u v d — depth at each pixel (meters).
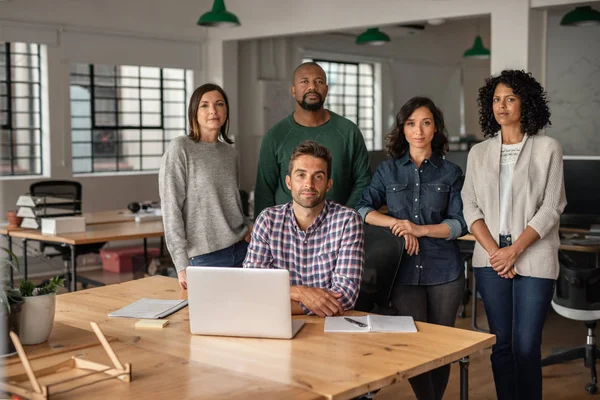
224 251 3.80
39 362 2.26
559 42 7.56
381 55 12.06
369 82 12.26
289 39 10.76
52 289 2.51
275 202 4.18
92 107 9.21
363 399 2.18
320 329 2.66
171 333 2.64
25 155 8.51
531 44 7.29
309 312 2.87
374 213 3.64
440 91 13.12
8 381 2.07
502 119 3.46
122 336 2.60
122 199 9.16
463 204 3.58
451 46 13.22
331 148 4.07
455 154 6.13
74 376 2.16
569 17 7.21
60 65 8.51
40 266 8.23
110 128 9.40
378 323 2.70
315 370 2.19
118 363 2.12
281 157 4.10
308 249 2.95
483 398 4.19
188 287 2.57
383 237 3.49
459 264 3.58
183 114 10.15
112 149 9.45
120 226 5.92
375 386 2.11
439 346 2.44
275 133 4.13
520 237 3.36
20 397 1.98
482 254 3.50
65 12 8.46
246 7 9.57
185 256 3.60
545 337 5.51
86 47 8.70
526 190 3.41
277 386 2.05
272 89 10.43
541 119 3.44
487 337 2.55
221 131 3.86
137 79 9.63
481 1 7.52
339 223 2.92
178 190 3.67
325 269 2.94
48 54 8.39
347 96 11.92
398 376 2.18
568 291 4.39
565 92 7.58
